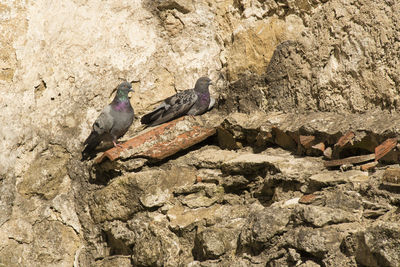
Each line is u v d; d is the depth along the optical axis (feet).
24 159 35.32
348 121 28.30
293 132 29.84
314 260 21.95
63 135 36.68
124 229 31.81
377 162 25.35
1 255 33.19
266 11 36.65
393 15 28.86
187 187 30.50
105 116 34.32
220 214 28.53
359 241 20.57
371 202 22.81
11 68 35.01
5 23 34.94
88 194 35.47
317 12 32.99
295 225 23.34
